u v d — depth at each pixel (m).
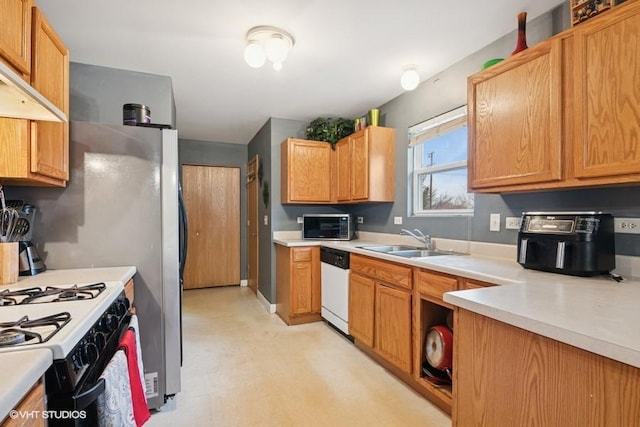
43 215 1.69
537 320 0.87
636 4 1.19
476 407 1.07
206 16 1.86
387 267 2.28
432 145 2.85
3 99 1.14
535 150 1.56
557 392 0.84
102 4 1.73
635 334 0.76
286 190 3.61
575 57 1.39
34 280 1.45
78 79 2.42
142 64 2.44
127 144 1.83
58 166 1.58
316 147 3.67
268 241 3.89
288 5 1.76
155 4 1.74
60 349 0.76
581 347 0.77
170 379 1.90
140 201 1.84
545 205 1.83
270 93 3.06
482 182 1.84
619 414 0.72
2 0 1.13
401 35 2.08
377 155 3.11
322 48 2.23
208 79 2.72
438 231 2.62
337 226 3.56
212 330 3.15
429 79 2.74
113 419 0.92
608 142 1.28
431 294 1.87
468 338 1.10
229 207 5.18
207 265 5.05
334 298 3.05
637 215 1.44
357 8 1.79
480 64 2.27
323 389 2.08
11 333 0.80
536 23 1.90
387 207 3.31
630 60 1.21
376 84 2.86
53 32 1.50
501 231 2.09
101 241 1.78
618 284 1.30
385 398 1.98
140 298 1.84
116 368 0.98
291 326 3.28
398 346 2.15
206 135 4.70
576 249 1.42
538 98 1.54
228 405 1.91
